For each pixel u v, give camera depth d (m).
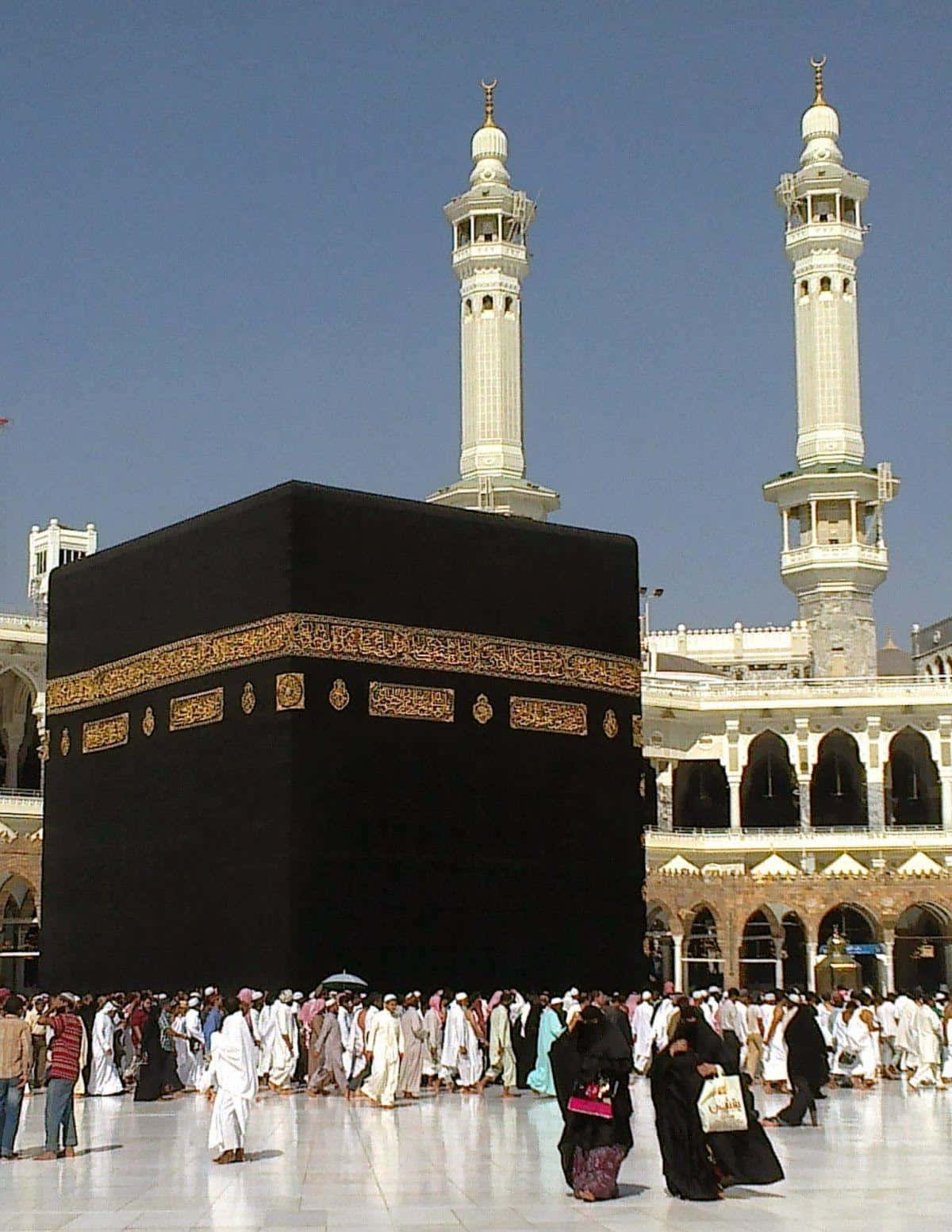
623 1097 16.86
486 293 94.25
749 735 77.38
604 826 37.00
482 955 34.72
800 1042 24.33
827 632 88.94
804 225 91.38
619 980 36.62
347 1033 30.27
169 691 36.25
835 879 74.56
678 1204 16.42
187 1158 20.25
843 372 90.56
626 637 38.28
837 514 89.81
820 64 94.75
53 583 40.97
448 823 34.69
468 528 36.16
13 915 66.88
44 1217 15.77
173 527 37.03
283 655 33.41
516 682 36.19
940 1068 32.69
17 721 69.56
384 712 34.22
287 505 33.84
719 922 75.50
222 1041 19.95
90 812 38.25
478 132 97.75
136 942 36.09
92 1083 29.31
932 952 79.12
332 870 33.03
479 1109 26.59
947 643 102.44
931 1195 17.05
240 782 33.97
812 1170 18.97
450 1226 15.13
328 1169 19.09
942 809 76.00
